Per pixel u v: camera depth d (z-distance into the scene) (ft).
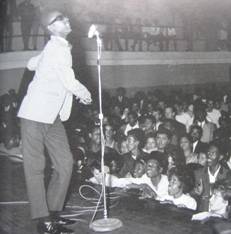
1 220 11.28
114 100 29.81
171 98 30.50
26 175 10.18
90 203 12.72
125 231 10.47
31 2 37.04
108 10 40.93
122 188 14.51
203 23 47.44
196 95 30.86
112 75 40.11
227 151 16.21
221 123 22.48
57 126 10.63
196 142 19.17
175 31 45.85
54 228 10.27
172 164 15.71
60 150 10.57
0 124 24.31
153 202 12.85
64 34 10.35
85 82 38.55
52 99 10.16
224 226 7.36
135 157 16.52
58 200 10.80
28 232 10.52
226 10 48.29
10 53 34.47
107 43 40.81
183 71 45.27
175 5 45.68
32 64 10.98
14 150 20.94
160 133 17.26
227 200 13.55
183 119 24.77
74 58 38.19
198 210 13.16
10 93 28.43
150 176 14.52
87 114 25.35
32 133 10.10
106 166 15.19
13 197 13.15
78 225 10.94
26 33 35.68
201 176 14.21
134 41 42.52
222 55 47.70
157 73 43.32
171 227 10.70
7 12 34.60
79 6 39.17
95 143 18.57
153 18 44.52
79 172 15.52
